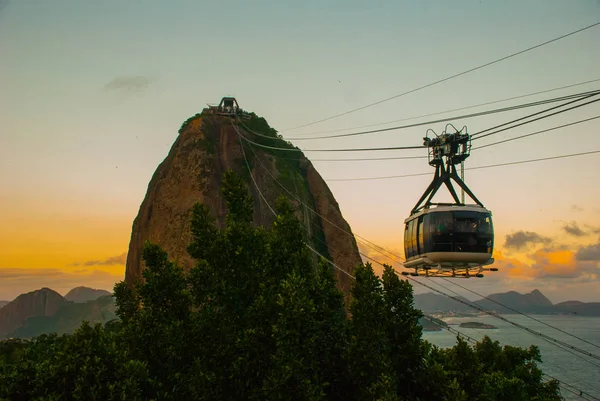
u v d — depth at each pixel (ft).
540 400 112.98
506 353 126.00
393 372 78.69
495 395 105.81
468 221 112.16
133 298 93.56
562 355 464.65
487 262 114.62
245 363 78.18
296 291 76.43
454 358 89.45
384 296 88.17
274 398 70.69
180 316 87.04
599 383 316.40
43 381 72.84
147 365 79.87
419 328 86.12
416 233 118.83
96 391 71.05
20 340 173.88
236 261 88.84
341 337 84.84
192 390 76.43
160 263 90.33
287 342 73.56
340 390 80.23
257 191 299.79
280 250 91.97
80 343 76.02
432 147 123.13
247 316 82.33
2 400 70.74
